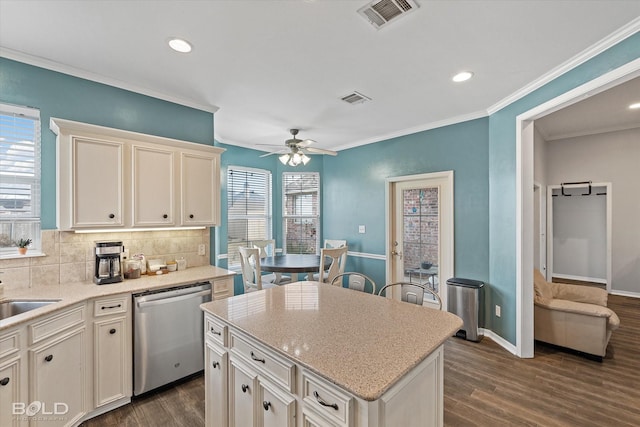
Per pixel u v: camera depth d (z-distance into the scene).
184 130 2.99
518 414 2.08
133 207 2.44
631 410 2.11
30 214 2.22
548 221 5.58
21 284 2.14
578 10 1.68
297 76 2.50
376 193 4.59
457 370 2.68
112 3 1.62
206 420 1.78
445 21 1.78
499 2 1.62
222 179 4.63
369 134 4.39
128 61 2.25
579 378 2.53
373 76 2.51
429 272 4.09
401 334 1.41
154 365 2.28
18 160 2.17
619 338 3.33
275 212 5.38
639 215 4.86
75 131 2.19
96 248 2.34
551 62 2.28
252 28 1.85
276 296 2.07
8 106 2.11
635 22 1.78
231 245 4.79
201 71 2.40
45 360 1.70
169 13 1.70
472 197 3.55
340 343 1.31
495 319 3.30
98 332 2.06
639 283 4.86
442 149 3.81
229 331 1.61
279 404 1.28
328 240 5.09
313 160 5.41
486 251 3.45
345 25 1.82
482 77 2.54
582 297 3.35
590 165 5.23
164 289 2.36
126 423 2.00
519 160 2.88
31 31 1.87
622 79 1.95
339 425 1.05
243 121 3.72
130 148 2.44
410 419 1.21
